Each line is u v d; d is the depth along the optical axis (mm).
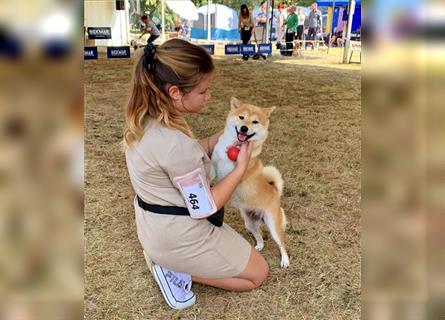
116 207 2535
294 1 17672
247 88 6371
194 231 1501
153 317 1638
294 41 11500
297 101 5547
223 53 11805
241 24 10336
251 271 1710
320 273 1927
